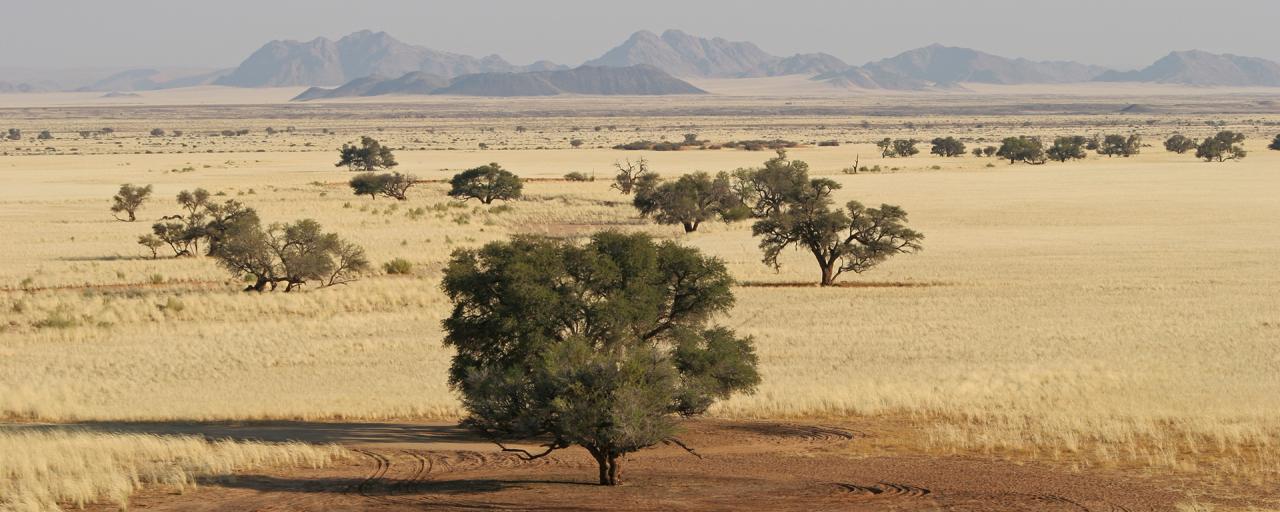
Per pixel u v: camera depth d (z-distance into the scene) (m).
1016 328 72.69
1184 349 64.31
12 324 78.38
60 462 34.34
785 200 103.19
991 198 178.88
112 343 71.38
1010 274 101.12
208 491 31.55
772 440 40.81
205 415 49.09
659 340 47.97
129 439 39.56
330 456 37.53
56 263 106.38
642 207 146.12
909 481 32.19
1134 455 35.81
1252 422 41.38
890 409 47.50
